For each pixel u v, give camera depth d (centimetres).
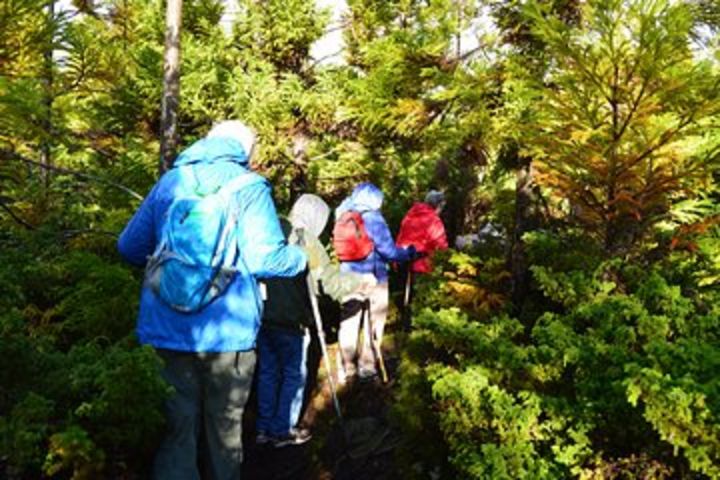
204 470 376
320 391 546
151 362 277
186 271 308
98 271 438
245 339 320
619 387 254
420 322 358
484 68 489
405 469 369
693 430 224
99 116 790
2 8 479
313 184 889
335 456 458
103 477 289
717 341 301
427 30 538
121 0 997
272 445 464
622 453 278
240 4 830
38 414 264
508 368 317
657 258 414
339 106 779
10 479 270
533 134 411
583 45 380
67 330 461
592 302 339
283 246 333
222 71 789
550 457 283
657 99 359
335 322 631
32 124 479
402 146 794
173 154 535
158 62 776
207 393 325
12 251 459
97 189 638
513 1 470
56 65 617
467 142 498
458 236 756
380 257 553
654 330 307
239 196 321
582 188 407
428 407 351
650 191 389
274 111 764
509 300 448
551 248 429
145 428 296
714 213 428
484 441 297
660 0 335
